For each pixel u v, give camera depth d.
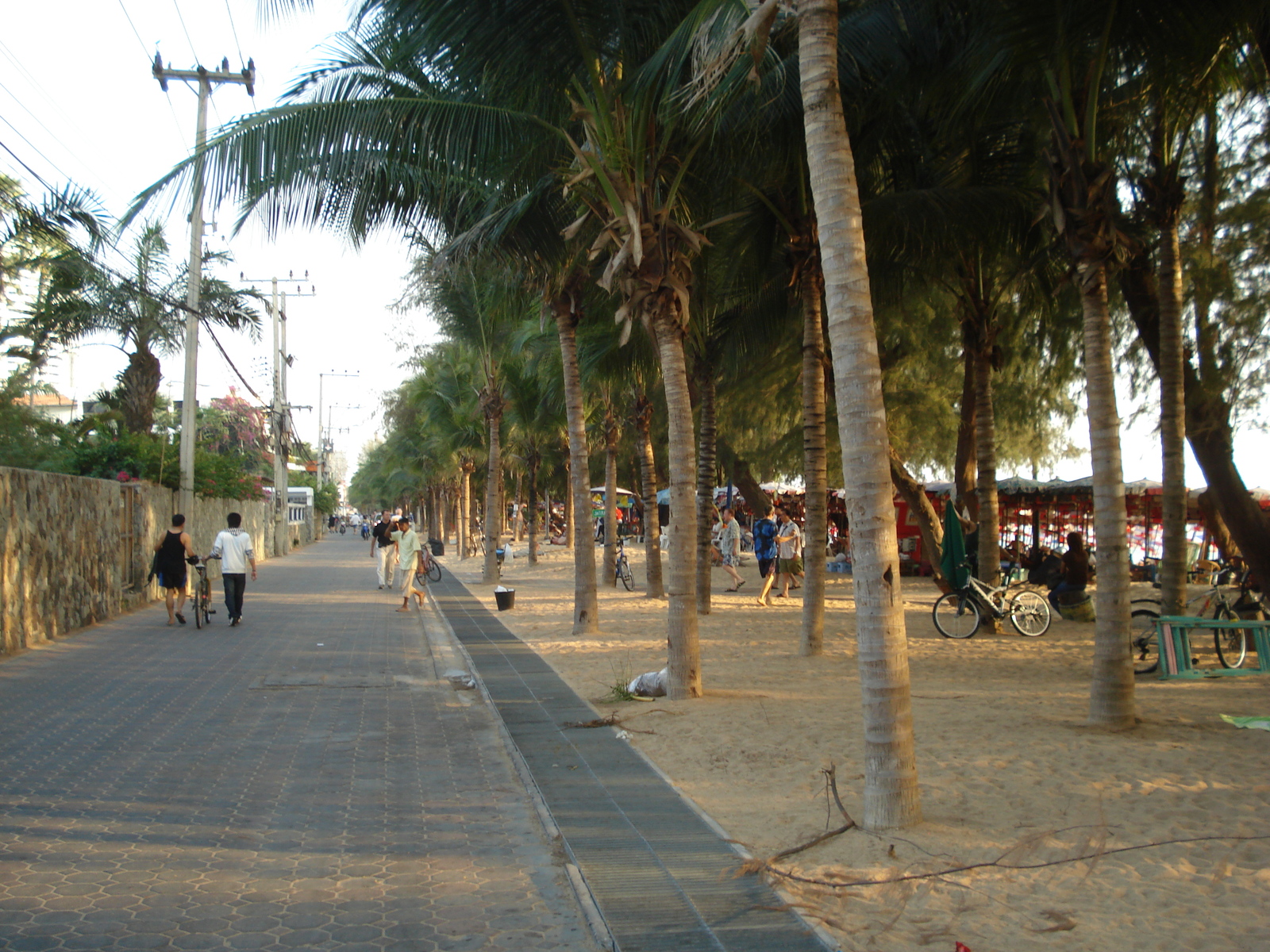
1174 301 10.97
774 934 4.04
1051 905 4.19
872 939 3.94
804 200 11.77
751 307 14.93
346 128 8.81
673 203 9.47
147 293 17.78
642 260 9.10
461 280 17.89
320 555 46.78
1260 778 6.06
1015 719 8.09
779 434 24.75
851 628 15.62
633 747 7.50
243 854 5.20
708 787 6.34
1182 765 6.41
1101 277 7.78
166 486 21.52
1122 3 7.59
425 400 34.78
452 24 7.93
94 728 8.12
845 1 10.66
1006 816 5.38
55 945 4.04
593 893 4.52
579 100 9.21
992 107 10.84
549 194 10.41
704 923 4.16
